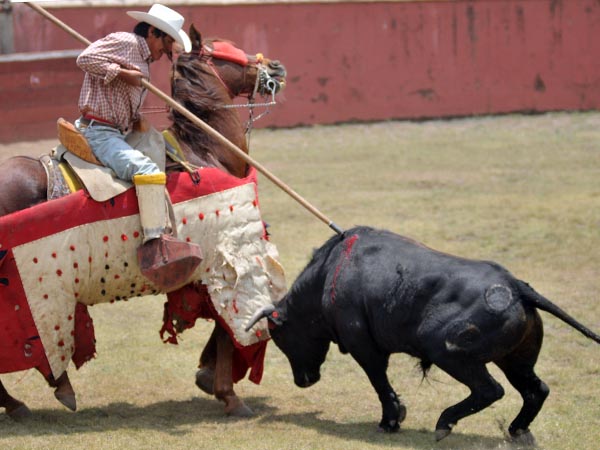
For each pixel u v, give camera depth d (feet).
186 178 56.24
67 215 52.85
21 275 52.37
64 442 51.08
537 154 158.20
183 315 58.54
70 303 53.83
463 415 49.44
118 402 60.13
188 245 54.29
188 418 57.00
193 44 60.08
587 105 207.10
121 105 54.65
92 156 54.19
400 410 53.78
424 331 49.88
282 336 57.36
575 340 70.54
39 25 174.81
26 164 53.93
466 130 187.21
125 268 54.65
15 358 53.21
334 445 50.83
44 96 143.43
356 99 198.70
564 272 88.07
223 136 59.62
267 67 62.18
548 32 204.64
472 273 49.62
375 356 53.26
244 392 62.49
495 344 48.57
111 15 179.52
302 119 195.52
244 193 58.34
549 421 54.75
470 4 201.05
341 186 133.80
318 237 103.76
